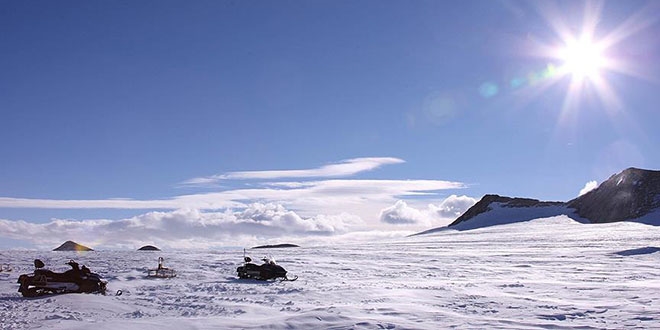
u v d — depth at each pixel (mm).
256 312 13148
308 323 10828
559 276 23969
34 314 12461
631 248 43969
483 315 12180
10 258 35219
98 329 10133
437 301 14789
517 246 56906
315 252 51094
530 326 10625
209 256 41969
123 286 19781
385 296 15945
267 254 46281
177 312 13227
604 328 10312
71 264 17141
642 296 15500
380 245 70875
